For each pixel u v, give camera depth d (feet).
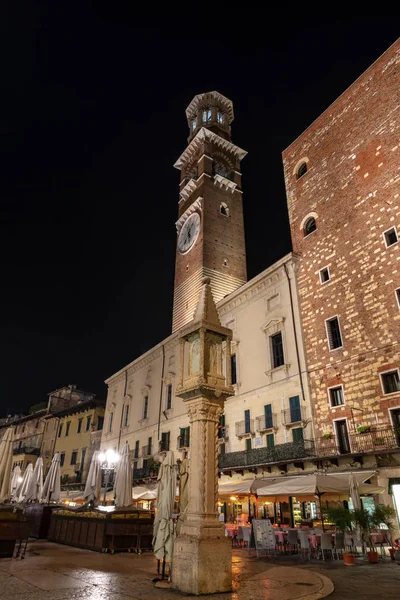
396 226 73.92
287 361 85.30
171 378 127.95
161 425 126.21
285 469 75.61
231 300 106.73
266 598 24.17
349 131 90.63
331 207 88.84
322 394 76.48
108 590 25.30
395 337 67.92
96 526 50.11
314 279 86.69
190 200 176.35
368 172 82.89
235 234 163.43
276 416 83.25
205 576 25.25
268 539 51.85
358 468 64.13
